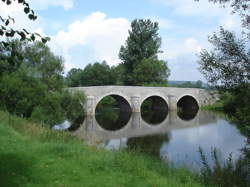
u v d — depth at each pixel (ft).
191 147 75.46
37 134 53.42
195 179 34.24
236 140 83.20
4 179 25.43
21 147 37.81
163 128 115.96
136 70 232.32
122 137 94.43
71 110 95.45
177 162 52.80
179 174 35.50
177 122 135.44
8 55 16.65
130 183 27.55
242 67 28.07
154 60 232.53
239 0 27.45
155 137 94.07
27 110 86.22
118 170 31.42
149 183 28.07
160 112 186.50
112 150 47.67
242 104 28.07
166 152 68.64
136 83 237.04
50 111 86.79
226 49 28.37
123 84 246.88
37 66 95.45
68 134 63.41
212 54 28.99
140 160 38.32
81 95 97.81
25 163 30.66
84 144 52.34
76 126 119.24
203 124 122.93
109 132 105.70
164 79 242.78
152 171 33.96
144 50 237.25
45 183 25.91
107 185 26.37
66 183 26.11
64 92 95.14
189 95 198.90
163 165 40.73
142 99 180.24
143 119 148.97
